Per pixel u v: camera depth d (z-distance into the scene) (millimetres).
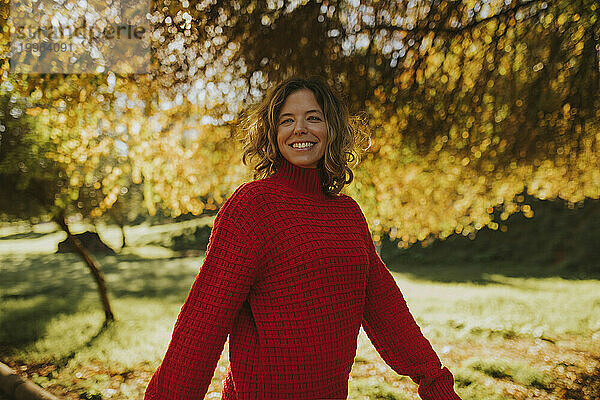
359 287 1367
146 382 4676
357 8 3627
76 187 6863
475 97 4117
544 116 4031
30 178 6371
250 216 1226
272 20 3621
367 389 4160
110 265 16219
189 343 1159
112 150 5812
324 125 1393
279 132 1394
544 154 4387
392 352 1508
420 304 9039
